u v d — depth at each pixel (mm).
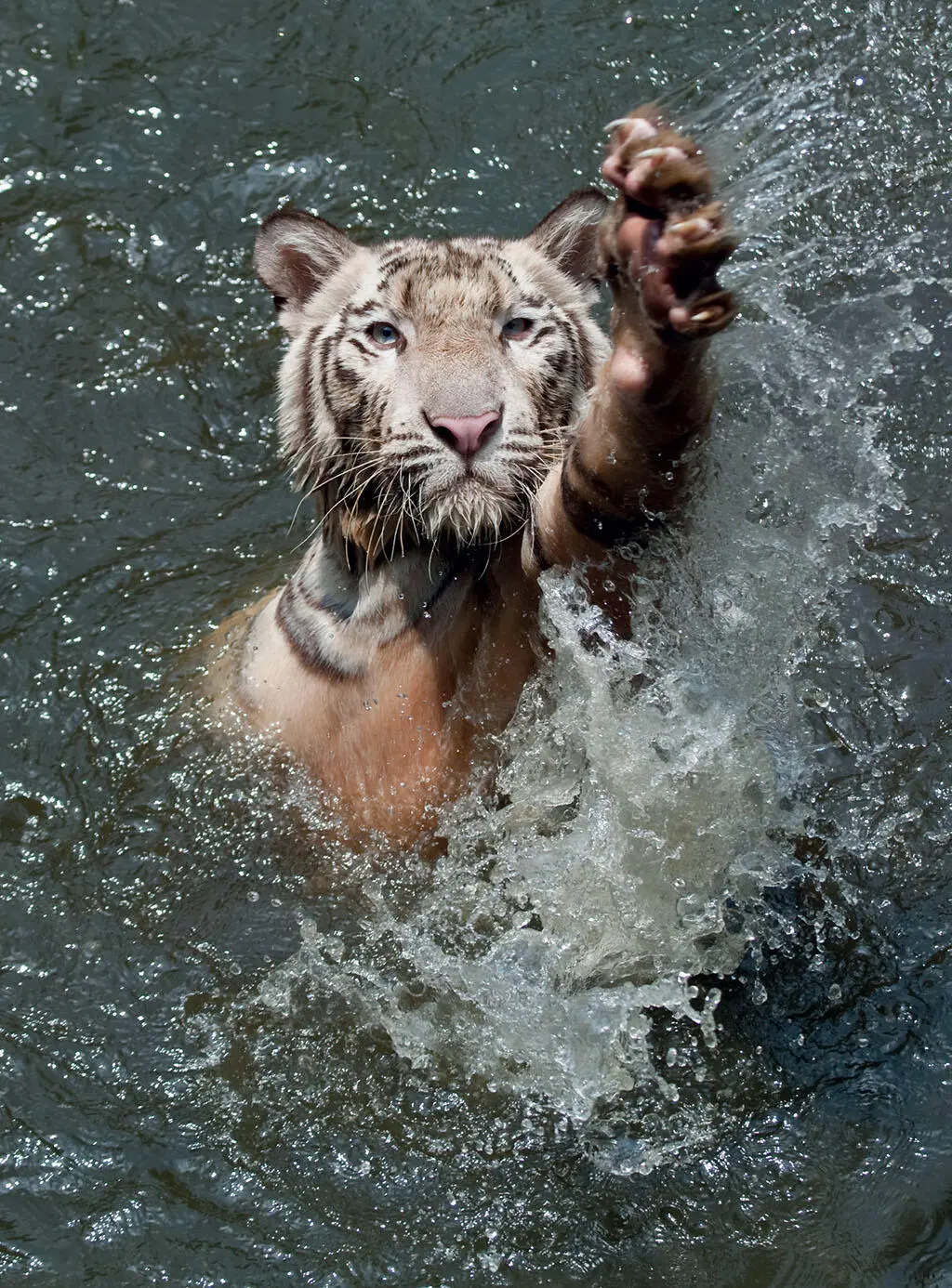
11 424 7355
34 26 9141
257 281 8047
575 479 4008
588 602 4367
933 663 5797
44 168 8484
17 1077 4715
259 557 6738
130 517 6941
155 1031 4879
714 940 5000
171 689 5988
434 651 4910
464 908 5094
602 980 4922
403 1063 4777
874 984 4875
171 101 8820
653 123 3330
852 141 8133
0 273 8016
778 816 5266
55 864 5391
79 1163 4480
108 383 7566
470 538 4719
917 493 6402
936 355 7012
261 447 7355
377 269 5137
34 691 6039
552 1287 4160
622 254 3377
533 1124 4602
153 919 5211
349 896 5211
